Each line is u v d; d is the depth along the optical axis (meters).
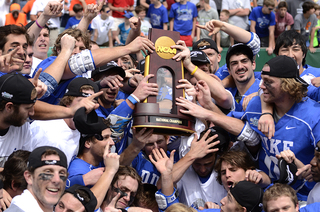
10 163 3.52
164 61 3.75
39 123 4.25
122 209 3.77
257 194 3.63
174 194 4.13
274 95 4.04
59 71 3.95
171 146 4.94
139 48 3.83
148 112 3.60
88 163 4.33
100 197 3.63
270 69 3.97
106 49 4.17
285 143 4.15
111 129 4.10
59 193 3.14
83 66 4.16
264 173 4.28
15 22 9.59
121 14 10.53
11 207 3.07
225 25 4.98
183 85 3.72
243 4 10.26
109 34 10.27
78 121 3.44
